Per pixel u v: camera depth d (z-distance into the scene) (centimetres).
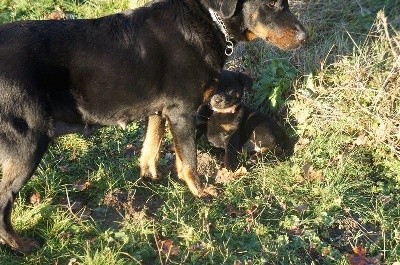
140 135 249
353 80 248
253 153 246
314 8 289
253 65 270
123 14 208
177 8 209
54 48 196
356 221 216
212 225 213
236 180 229
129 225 209
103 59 201
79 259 199
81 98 202
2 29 195
